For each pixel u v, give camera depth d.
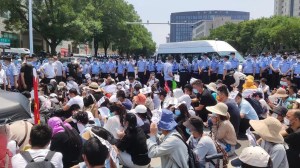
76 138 5.11
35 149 3.92
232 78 18.78
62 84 13.02
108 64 23.86
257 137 5.21
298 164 4.55
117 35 53.97
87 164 3.20
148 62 23.78
